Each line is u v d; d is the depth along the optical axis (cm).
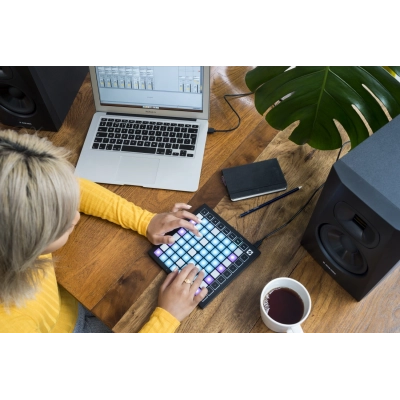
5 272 70
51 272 90
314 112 95
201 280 90
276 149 109
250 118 115
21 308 83
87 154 110
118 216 98
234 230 96
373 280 79
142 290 92
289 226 98
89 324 121
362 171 70
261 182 103
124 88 109
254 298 89
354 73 87
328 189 75
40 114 111
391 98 88
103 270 94
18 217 62
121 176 106
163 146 110
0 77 102
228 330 86
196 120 113
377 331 86
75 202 70
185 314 87
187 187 104
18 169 61
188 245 95
